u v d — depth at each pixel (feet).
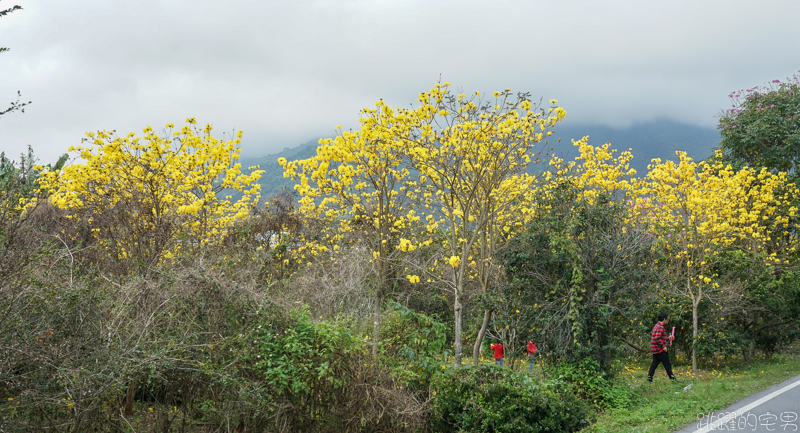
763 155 61.67
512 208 36.73
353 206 30.14
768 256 44.73
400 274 37.96
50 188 31.55
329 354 21.36
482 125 27.66
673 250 43.50
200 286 21.53
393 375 22.56
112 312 19.29
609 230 32.50
